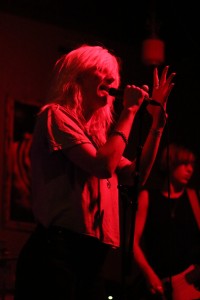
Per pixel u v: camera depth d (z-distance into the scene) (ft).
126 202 7.07
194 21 17.70
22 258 6.52
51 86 7.22
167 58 19.04
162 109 7.47
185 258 11.99
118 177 7.52
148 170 7.47
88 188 6.57
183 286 11.85
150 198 12.05
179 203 12.25
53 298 6.21
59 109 6.82
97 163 6.42
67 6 17.44
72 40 18.24
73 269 6.37
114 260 17.40
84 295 6.57
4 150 16.67
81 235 6.41
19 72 17.37
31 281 6.37
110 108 7.59
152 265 11.94
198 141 18.90
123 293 7.06
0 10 17.46
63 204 6.45
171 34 18.37
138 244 11.77
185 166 12.29
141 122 7.18
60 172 6.60
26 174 16.80
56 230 6.38
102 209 6.59
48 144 6.61
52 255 6.30
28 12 17.66
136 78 18.80
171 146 12.58
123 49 18.92
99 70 7.07
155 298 11.66
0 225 16.28
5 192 16.47
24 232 16.53
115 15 17.85
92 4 17.37
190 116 19.12
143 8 17.44
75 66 7.08
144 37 18.70
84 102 7.06
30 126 17.12
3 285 14.26
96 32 18.62
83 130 6.86
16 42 17.49
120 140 6.62
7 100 16.98
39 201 6.61
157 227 11.94
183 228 12.12
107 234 6.58
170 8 17.29
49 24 18.03
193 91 19.34
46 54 17.81
